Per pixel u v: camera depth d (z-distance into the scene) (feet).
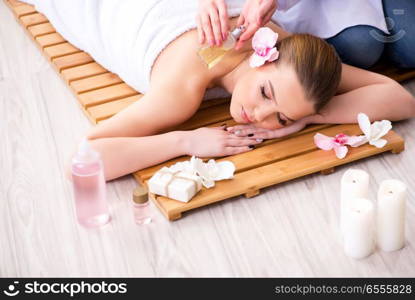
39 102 9.20
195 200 7.20
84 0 8.86
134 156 7.54
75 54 9.77
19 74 9.82
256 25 7.46
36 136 8.57
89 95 8.87
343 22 8.50
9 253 6.92
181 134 7.70
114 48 8.57
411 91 9.03
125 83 9.12
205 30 7.52
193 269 6.64
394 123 8.44
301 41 7.36
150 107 7.73
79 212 7.14
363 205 6.57
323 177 7.67
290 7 8.59
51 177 7.88
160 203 7.23
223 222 7.14
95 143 7.48
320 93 7.32
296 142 7.95
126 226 7.16
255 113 7.50
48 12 9.75
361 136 7.84
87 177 6.95
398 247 6.73
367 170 7.75
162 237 7.01
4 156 8.25
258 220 7.14
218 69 7.80
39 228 7.20
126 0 8.36
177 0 8.05
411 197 7.36
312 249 6.79
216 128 7.94
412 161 7.86
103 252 6.88
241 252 6.79
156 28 7.93
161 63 7.91
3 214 7.39
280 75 7.30
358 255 6.64
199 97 7.88
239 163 7.66
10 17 11.34
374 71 9.23
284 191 7.50
